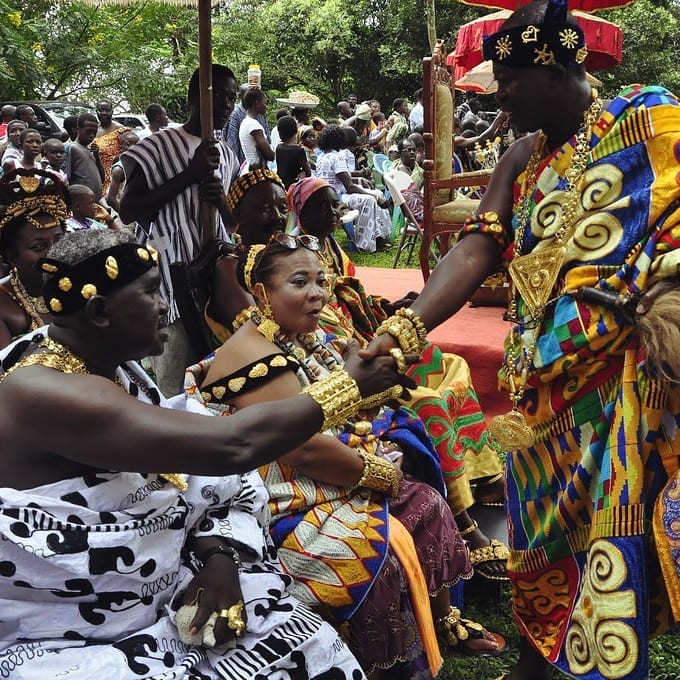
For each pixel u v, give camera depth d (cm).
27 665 171
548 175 222
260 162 857
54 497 173
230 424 165
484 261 240
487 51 219
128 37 1800
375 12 2245
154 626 185
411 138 1091
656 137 207
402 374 205
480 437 340
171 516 187
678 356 200
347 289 348
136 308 173
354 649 243
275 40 2262
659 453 217
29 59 1609
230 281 337
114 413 162
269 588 203
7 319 285
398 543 246
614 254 213
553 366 224
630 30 1820
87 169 935
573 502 229
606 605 215
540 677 258
